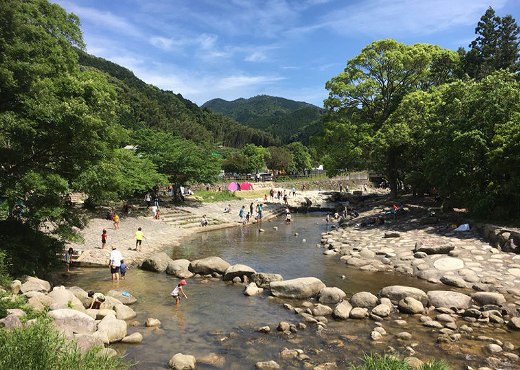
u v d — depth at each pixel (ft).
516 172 69.72
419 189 128.47
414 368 27.40
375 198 163.12
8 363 21.59
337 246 81.82
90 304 44.50
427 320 39.88
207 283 58.49
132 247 83.51
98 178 58.70
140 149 146.82
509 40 147.02
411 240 74.54
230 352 34.09
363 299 45.52
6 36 45.39
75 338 29.89
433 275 55.47
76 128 46.03
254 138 506.07
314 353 33.40
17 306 35.01
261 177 267.59
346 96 141.28
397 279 56.39
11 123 43.06
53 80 50.57
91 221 101.30
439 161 84.53
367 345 34.68
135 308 46.83
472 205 79.00
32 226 55.52
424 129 101.91
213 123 514.68
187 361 31.17
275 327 39.99
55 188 49.39
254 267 67.67
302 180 258.37
